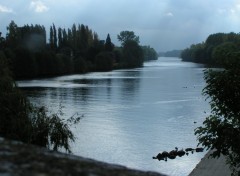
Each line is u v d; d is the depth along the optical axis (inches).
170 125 1780.3
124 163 1224.2
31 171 104.9
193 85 3846.0
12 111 801.6
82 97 2812.5
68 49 6437.0
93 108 2281.0
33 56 4943.4
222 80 505.4
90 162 125.3
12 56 4640.8
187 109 2253.9
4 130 780.6
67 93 3061.0
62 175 105.0
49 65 5310.0
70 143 1412.4
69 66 5753.0
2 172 102.0
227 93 502.6
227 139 486.3
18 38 5846.5
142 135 1576.0
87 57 6825.8
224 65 521.0
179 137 1544.0
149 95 3004.4
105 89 3454.7
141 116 2018.9
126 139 1505.9
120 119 1925.4
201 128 515.5
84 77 5027.1
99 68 6678.2
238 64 508.1
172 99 2728.8
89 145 1402.6
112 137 1529.3
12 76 924.6
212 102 552.1
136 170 125.6
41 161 115.6
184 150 1362.0
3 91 828.6
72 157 130.2
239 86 501.4
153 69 7180.1
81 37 7175.2
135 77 5064.0
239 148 490.9
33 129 793.6
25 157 117.3
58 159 120.6
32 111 843.4
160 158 1279.5
